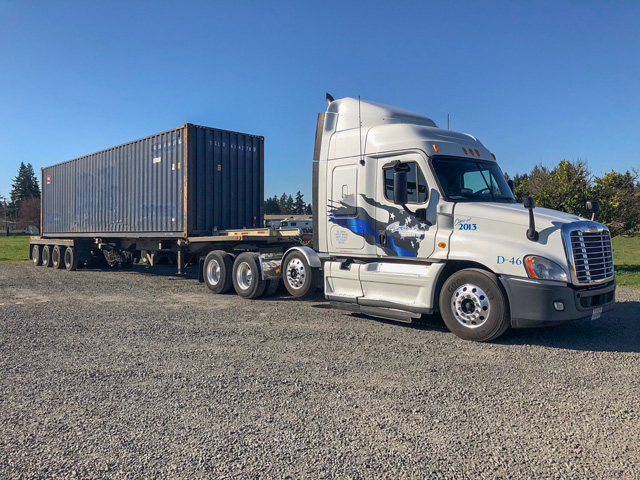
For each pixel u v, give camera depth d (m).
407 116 8.69
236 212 14.05
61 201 19.98
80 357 6.05
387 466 3.29
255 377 5.20
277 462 3.35
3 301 10.80
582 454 3.45
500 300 6.52
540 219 6.52
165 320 8.39
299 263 10.05
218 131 13.69
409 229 7.55
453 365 5.62
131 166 15.34
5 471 3.26
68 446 3.62
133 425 3.98
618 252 23.58
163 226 13.80
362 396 4.62
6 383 5.07
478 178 7.72
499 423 3.99
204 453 3.49
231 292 11.97
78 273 17.95
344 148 8.54
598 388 4.82
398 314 7.59
